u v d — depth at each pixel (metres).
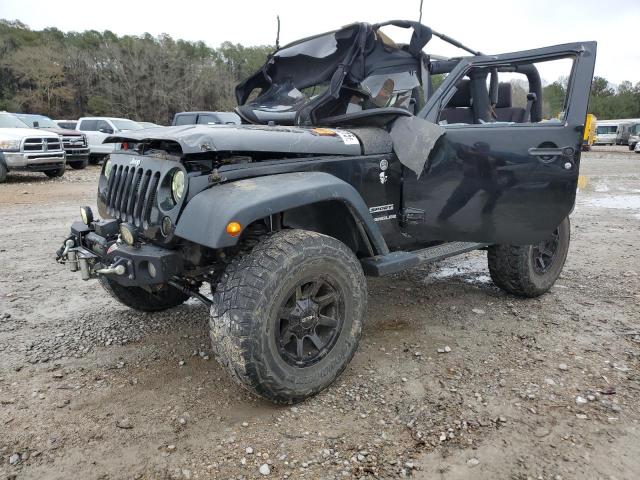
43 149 12.40
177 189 2.60
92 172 15.08
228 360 2.39
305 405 2.64
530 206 3.21
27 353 3.25
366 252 3.11
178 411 2.60
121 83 57.34
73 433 2.42
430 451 2.27
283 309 2.52
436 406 2.62
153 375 2.98
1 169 11.86
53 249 5.87
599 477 2.09
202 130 2.72
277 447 2.31
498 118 4.07
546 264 4.18
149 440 2.37
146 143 2.99
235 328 2.35
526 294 4.12
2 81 55.75
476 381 2.87
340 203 2.91
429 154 3.21
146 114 57.66
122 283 2.69
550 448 2.28
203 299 2.93
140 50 58.81
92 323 3.75
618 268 5.12
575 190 3.15
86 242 3.08
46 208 8.59
